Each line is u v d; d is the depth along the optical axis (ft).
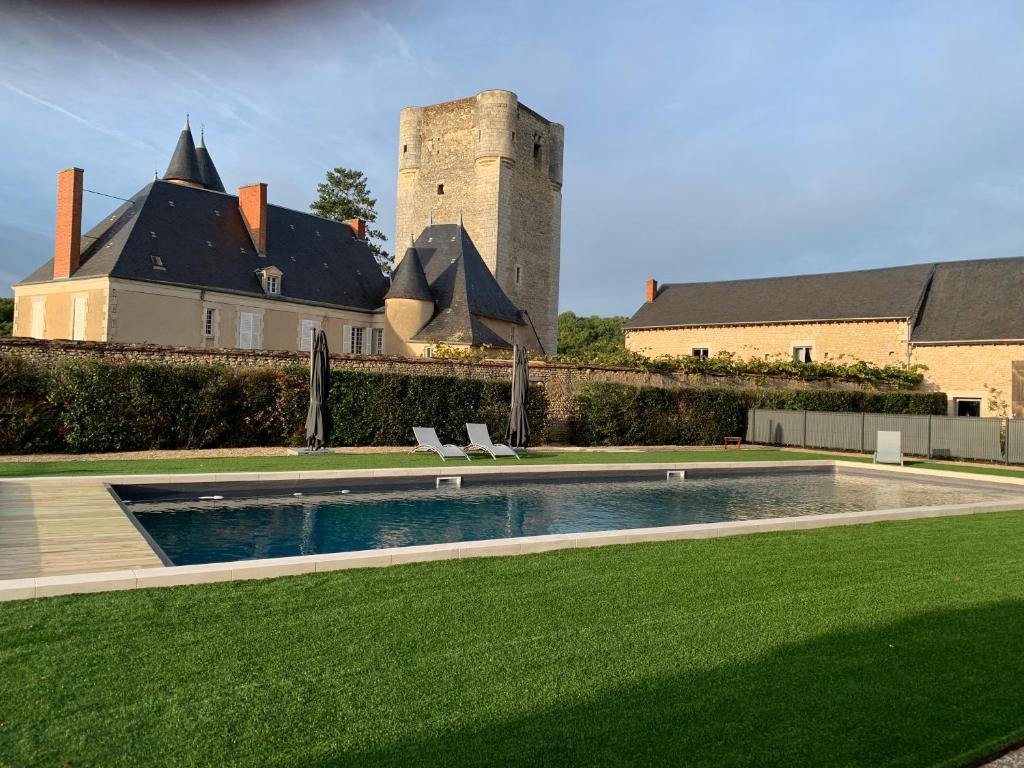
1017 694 11.54
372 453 49.52
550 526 28.32
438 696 10.79
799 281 109.81
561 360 72.13
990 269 96.12
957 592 17.38
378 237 188.03
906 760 9.41
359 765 8.85
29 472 33.88
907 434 67.41
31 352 44.83
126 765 8.70
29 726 9.49
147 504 30.19
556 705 10.66
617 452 58.18
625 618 14.64
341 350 105.09
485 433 54.13
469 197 149.07
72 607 13.92
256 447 50.24
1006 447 61.41
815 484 46.73
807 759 9.38
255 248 98.63
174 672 11.25
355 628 13.43
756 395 76.48
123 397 45.27
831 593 16.97
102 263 82.79
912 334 92.73
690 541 22.26
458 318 97.19
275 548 22.99
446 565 18.12
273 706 10.27
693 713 10.57
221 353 52.39
